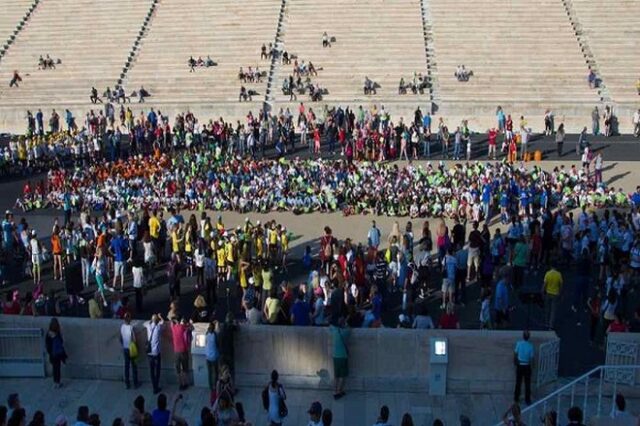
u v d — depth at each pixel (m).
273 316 24.72
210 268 27.88
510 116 49.50
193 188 38.84
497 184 36.94
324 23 61.44
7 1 67.06
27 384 23.91
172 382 23.81
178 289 28.28
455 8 61.47
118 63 60.38
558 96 53.84
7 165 45.34
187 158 43.25
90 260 30.83
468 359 22.88
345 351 22.56
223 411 18.72
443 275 29.38
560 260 31.55
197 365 23.33
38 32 64.06
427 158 45.50
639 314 24.56
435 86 55.41
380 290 28.25
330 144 47.19
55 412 22.33
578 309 27.61
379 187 38.19
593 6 60.66
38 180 44.19
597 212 36.38
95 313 25.16
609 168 42.75
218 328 22.91
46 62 60.75
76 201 38.91
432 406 22.34
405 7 61.94
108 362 24.03
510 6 61.09
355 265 27.73
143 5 65.19
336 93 55.56
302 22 61.88
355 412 22.05
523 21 59.78
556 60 56.59
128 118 51.34
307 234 35.53
